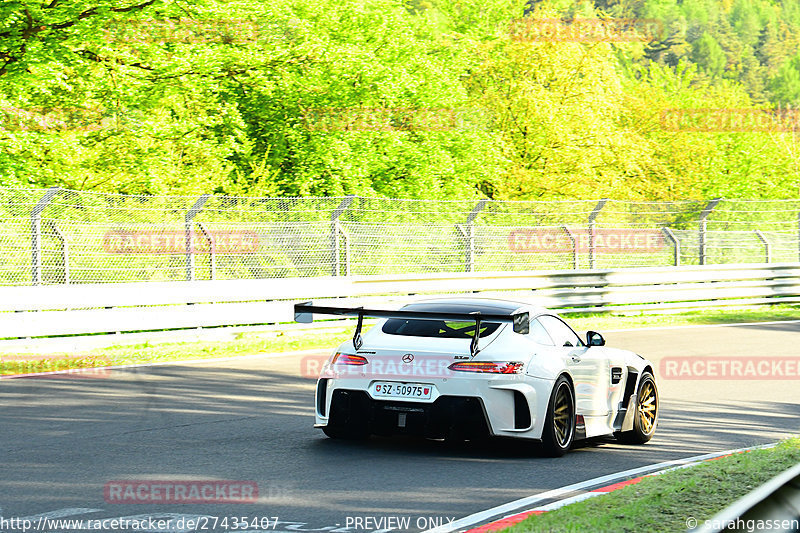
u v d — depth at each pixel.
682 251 68.19
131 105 64.69
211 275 47.34
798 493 6.59
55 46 54.59
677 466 21.00
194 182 65.38
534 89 93.62
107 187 62.59
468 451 22.16
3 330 38.44
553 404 21.67
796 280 70.81
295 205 55.31
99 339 41.31
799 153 140.00
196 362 38.03
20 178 57.28
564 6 142.88
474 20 102.75
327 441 22.80
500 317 20.66
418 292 54.00
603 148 97.62
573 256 62.25
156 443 22.11
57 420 25.09
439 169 80.31
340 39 80.06
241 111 78.00
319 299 50.31
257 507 16.06
